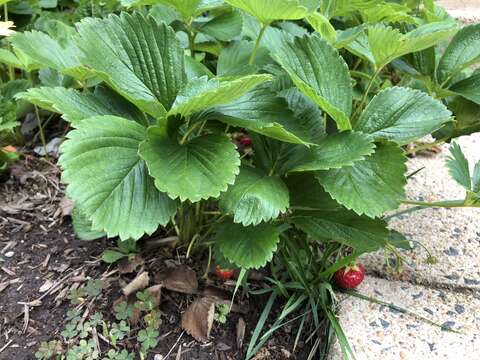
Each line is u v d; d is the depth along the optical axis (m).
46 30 0.45
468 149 0.53
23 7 0.51
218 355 0.31
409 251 0.39
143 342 0.31
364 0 0.38
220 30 0.38
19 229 0.40
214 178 0.25
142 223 0.25
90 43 0.27
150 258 0.37
